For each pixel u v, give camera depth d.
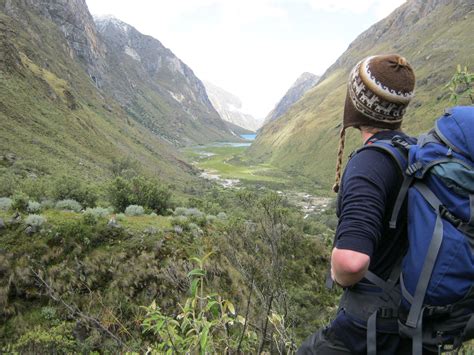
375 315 1.68
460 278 1.50
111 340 3.40
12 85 91.62
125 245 18.27
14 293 14.84
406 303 1.62
